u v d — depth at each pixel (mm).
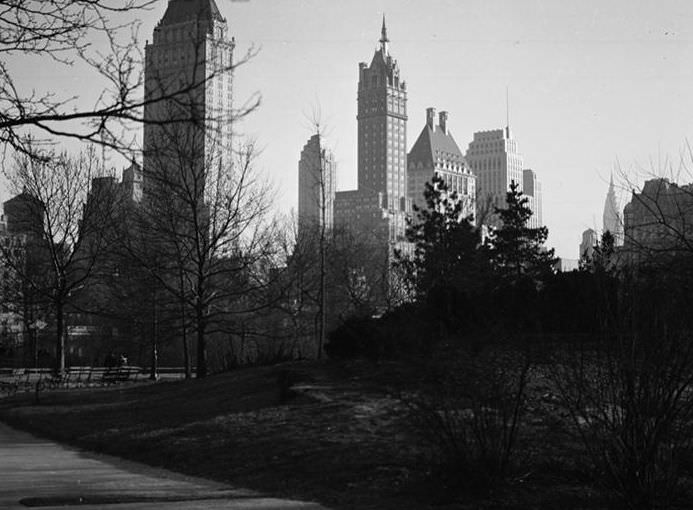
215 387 28234
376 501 11602
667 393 10227
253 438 17328
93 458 17969
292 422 18438
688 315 10672
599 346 10812
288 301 51625
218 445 17141
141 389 34312
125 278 47594
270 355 40531
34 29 9148
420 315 22875
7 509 11281
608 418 10688
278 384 25125
